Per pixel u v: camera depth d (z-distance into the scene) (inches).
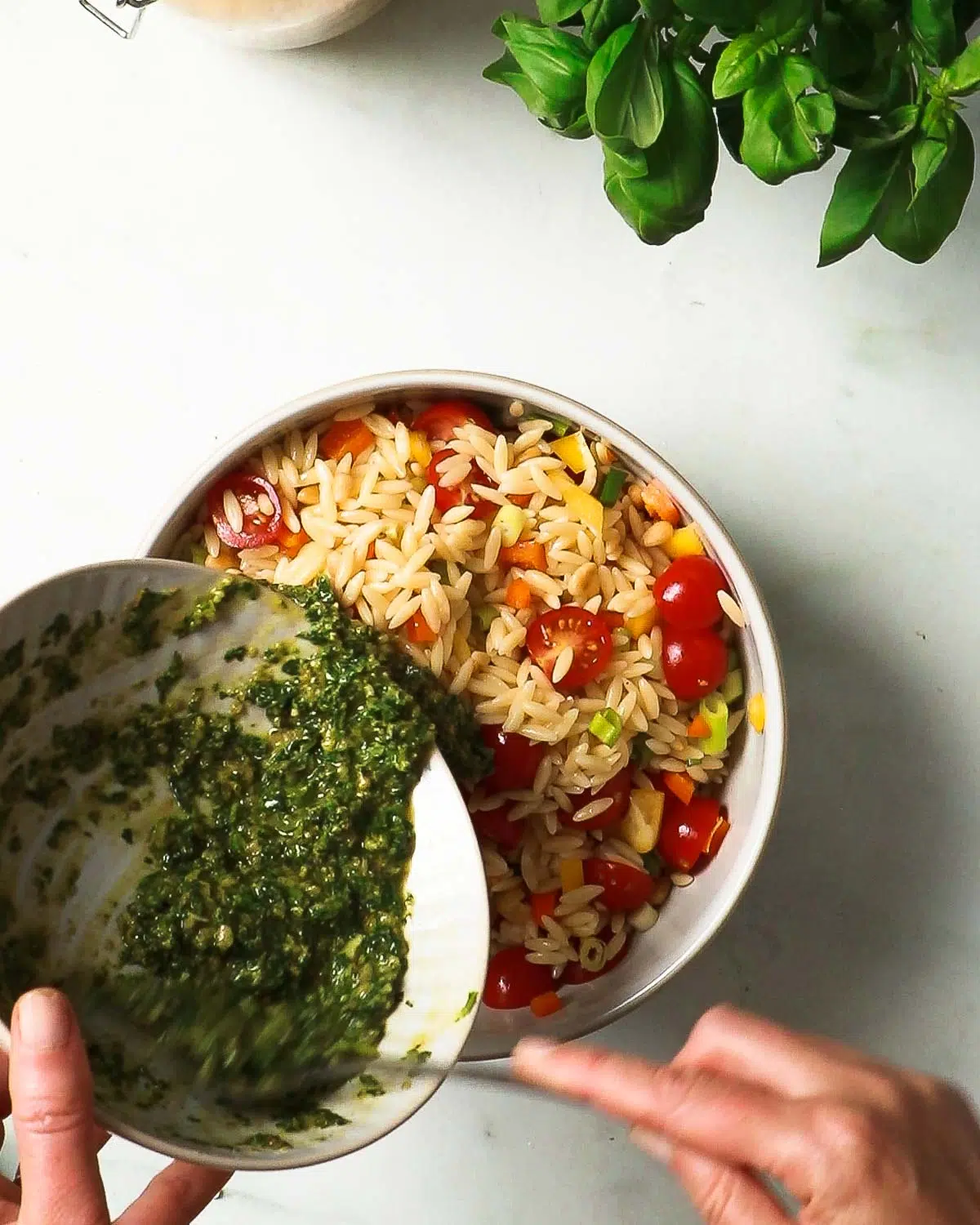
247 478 24.1
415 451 24.4
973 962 26.8
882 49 22.6
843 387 26.9
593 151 26.8
